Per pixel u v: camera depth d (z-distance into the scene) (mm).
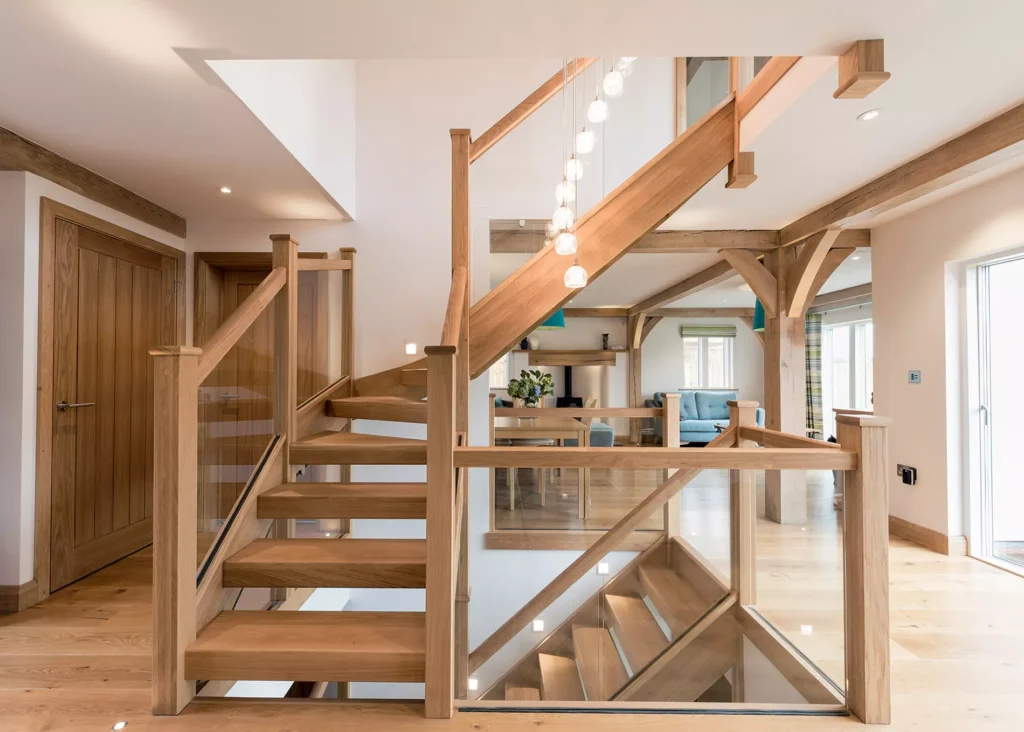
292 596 2900
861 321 8820
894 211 4445
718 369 11344
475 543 2207
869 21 2023
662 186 3250
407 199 4410
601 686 2104
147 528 3916
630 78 4355
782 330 4922
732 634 2105
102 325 3469
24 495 2889
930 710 2143
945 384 4156
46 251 3012
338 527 3447
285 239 2848
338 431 3684
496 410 3857
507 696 2084
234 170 3312
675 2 1900
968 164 2979
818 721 1875
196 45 2094
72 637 2510
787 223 4770
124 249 3672
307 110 3316
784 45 2199
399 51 2180
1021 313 3908
